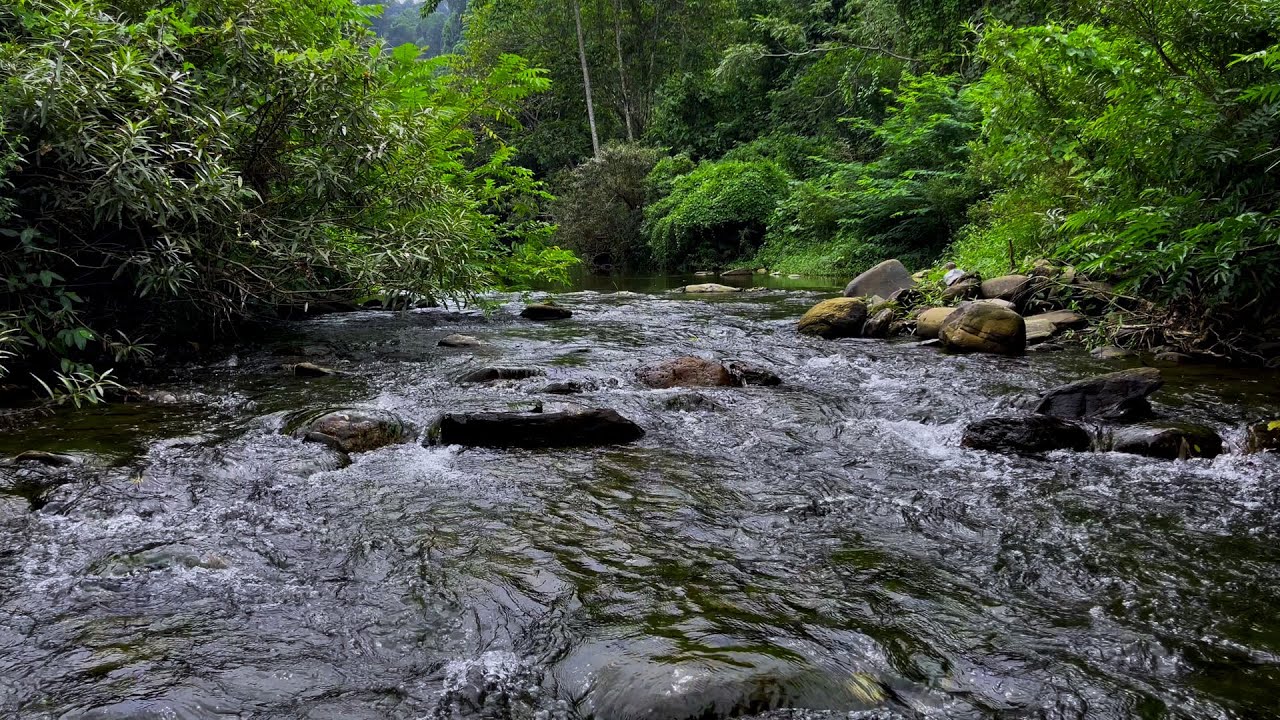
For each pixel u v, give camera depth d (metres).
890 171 16.92
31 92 4.29
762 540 2.60
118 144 4.53
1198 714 1.65
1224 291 5.31
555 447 3.71
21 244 4.50
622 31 29.47
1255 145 5.10
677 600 2.15
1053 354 6.13
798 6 26.72
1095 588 2.25
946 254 14.27
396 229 6.21
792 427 4.07
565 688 1.74
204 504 2.88
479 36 30.73
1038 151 7.27
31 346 4.65
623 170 24.14
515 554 2.46
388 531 2.64
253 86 5.63
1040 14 11.14
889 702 1.69
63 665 1.79
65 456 3.24
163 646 1.89
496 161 9.40
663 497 3.02
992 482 3.22
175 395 4.56
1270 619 2.06
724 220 20.98
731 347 6.60
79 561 2.37
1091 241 5.68
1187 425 3.69
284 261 5.78
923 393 4.82
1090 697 1.71
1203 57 5.54
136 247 5.45
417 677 1.79
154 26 5.32
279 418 3.97
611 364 5.68
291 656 1.86
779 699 1.66
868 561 2.43
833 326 7.30
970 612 2.10
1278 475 3.23
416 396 4.61
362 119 5.83
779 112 26.22
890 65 20.36
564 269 10.04
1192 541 2.58
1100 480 3.22
